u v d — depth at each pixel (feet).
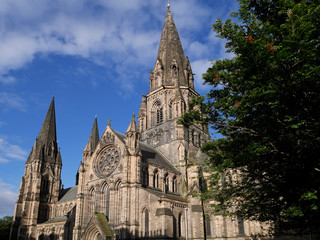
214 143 109.19
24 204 419.74
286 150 81.56
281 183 93.56
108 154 273.33
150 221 221.05
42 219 432.25
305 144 78.69
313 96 73.05
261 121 83.56
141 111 368.07
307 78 68.44
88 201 271.69
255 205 108.37
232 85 94.07
